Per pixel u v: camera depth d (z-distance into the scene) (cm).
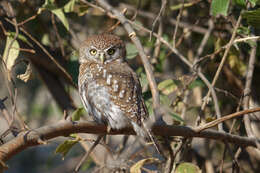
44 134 672
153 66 1155
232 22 1061
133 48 1092
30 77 850
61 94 1158
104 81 870
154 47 1250
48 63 1105
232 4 1108
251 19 859
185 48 1289
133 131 823
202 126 782
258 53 1032
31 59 1108
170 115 964
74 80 1039
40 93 1523
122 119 819
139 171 824
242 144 850
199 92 1218
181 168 859
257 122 1130
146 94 1004
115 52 1008
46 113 1508
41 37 1155
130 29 872
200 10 1303
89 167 1332
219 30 1133
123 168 956
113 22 1239
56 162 1602
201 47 1110
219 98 1210
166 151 994
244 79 1173
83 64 1016
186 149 987
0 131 1530
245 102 946
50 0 984
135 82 886
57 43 1154
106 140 1031
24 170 1633
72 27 1283
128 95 843
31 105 1513
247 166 1236
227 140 834
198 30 1240
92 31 1359
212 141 1230
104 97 848
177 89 1107
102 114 845
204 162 1198
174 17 1337
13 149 641
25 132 659
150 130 781
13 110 761
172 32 1316
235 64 1121
